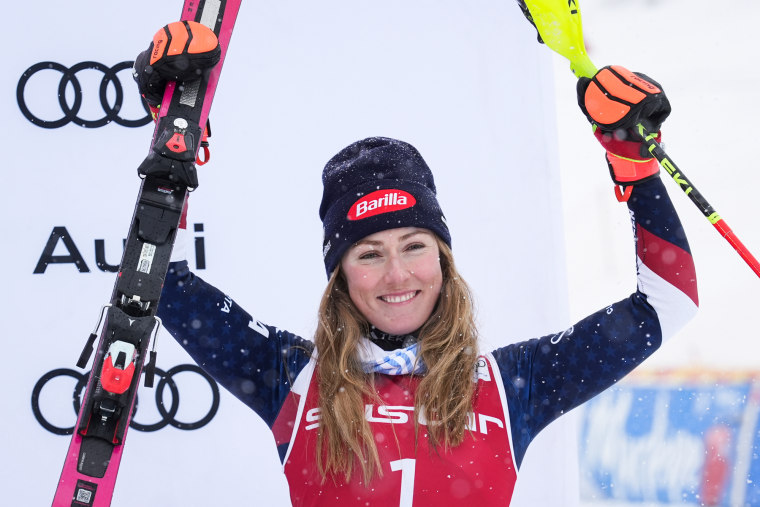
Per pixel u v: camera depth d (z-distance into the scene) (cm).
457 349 548
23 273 800
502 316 832
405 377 552
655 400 1577
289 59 843
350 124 844
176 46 503
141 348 483
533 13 575
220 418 816
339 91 845
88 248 809
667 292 538
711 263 2103
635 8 2503
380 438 527
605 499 1484
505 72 855
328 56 846
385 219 552
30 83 813
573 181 2138
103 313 487
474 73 852
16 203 803
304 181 838
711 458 1518
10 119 809
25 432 790
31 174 808
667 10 2505
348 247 560
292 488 541
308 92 842
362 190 568
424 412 534
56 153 812
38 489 787
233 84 836
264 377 566
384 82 848
